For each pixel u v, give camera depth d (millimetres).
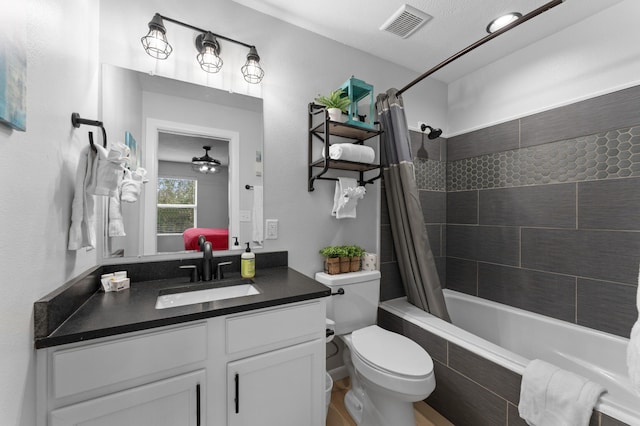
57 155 836
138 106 1299
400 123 1886
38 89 729
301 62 1726
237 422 980
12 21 593
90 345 765
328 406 1483
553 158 1763
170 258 1371
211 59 1387
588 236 1610
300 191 1724
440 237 2422
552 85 1782
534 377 1105
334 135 1881
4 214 592
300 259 1729
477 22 1708
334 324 1565
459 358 1434
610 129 1523
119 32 1264
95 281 1104
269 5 1554
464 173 2311
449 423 1469
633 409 904
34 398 707
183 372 893
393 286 2107
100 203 1222
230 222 1510
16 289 631
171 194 1374
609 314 1526
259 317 1017
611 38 1531
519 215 1940
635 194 1439
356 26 1731
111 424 789
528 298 1891
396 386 1190
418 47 1956
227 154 1503
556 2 1125
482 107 2191
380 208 2059
